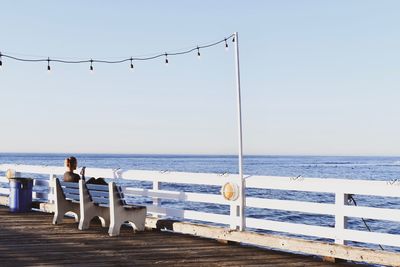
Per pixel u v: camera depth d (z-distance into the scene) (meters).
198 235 9.35
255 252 8.16
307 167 113.00
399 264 6.71
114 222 9.62
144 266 7.10
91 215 10.37
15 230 10.07
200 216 9.54
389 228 18.66
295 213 23.64
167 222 9.88
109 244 8.72
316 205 7.76
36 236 9.42
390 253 6.82
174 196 10.03
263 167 112.56
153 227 10.16
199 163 157.00
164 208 10.27
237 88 8.84
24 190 12.88
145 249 8.31
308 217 22.41
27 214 12.45
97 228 10.41
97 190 10.38
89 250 8.19
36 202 12.97
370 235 7.16
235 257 7.78
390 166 123.44
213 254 7.98
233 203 8.94
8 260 7.39
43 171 13.47
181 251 8.19
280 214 23.16
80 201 10.27
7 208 13.73
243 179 8.80
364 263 7.46
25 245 8.55
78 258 7.58
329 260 7.54
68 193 10.91
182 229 9.59
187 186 47.38
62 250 8.16
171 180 10.10
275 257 7.82
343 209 7.45
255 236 8.38
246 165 131.25
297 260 7.61
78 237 9.38
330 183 7.60
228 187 8.91
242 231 8.66
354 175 72.38
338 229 7.50
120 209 9.71
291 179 8.05
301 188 7.91
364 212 7.22
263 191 41.06
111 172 11.65
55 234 9.66
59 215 10.97
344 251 7.26
